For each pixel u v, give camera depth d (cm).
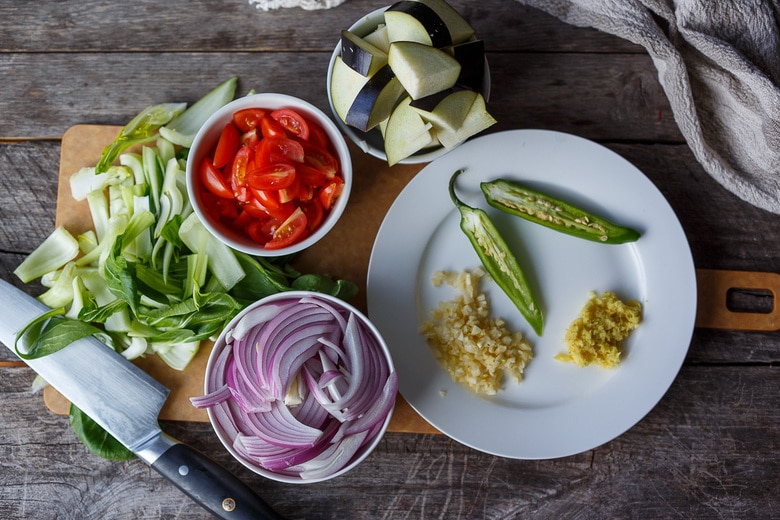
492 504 74
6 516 75
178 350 73
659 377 72
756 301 75
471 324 72
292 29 76
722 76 73
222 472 71
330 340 69
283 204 68
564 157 72
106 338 72
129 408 72
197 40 76
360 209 74
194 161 68
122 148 72
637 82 76
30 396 75
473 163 72
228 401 69
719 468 75
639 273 73
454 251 74
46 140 76
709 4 72
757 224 75
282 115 70
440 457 75
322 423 69
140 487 75
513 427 72
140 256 72
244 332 68
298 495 74
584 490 75
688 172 75
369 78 67
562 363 73
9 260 75
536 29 76
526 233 74
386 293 72
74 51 76
